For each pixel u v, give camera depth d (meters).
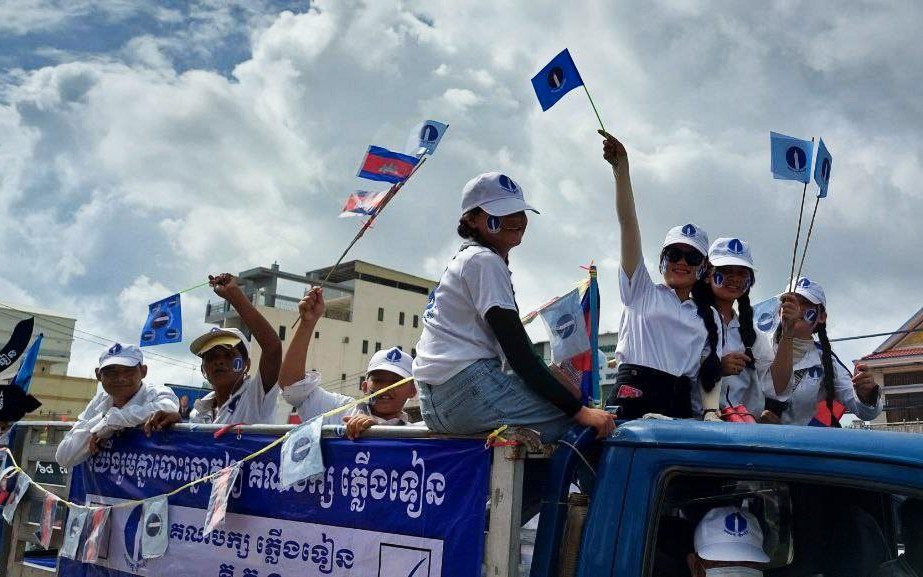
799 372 4.84
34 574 4.69
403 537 2.86
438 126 4.30
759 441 2.42
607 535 2.52
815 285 4.85
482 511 2.66
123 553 3.93
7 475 5.03
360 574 2.96
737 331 4.17
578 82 3.50
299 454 3.21
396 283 64.44
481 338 2.88
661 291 3.88
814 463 2.33
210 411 5.10
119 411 4.14
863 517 2.56
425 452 2.87
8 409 5.38
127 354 4.59
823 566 2.61
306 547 3.16
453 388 2.82
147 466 4.01
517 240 3.12
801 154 4.07
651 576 2.44
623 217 3.69
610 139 3.55
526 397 2.75
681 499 2.60
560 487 2.66
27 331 5.59
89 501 4.33
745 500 2.64
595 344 3.31
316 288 5.10
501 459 2.64
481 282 2.83
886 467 2.25
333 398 5.34
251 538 3.37
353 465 3.08
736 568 2.51
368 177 4.28
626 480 2.56
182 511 3.71
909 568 2.40
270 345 4.70
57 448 4.61
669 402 3.69
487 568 2.58
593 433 2.71
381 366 4.72
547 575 2.58
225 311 48.91
